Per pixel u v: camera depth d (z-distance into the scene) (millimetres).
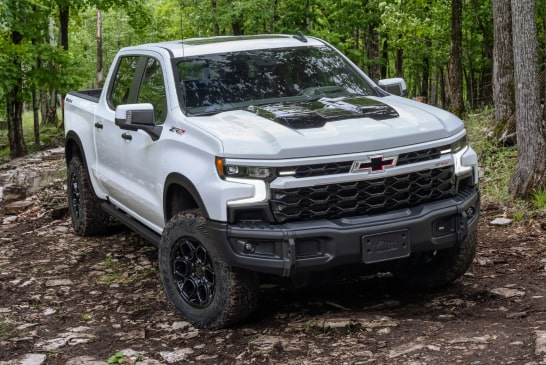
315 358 4441
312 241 4680
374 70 29359
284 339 4812
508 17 10992
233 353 4703
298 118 5066
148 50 6418
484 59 26188
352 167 4719
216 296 5000
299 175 4664
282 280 5113
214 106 5594
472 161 5270
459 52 18234
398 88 6246
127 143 6293
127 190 6406
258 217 4734
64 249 7883
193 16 27078
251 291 4957
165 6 33562
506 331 4594
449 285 5871
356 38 32062
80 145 7770
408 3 24391
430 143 4957
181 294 5312
